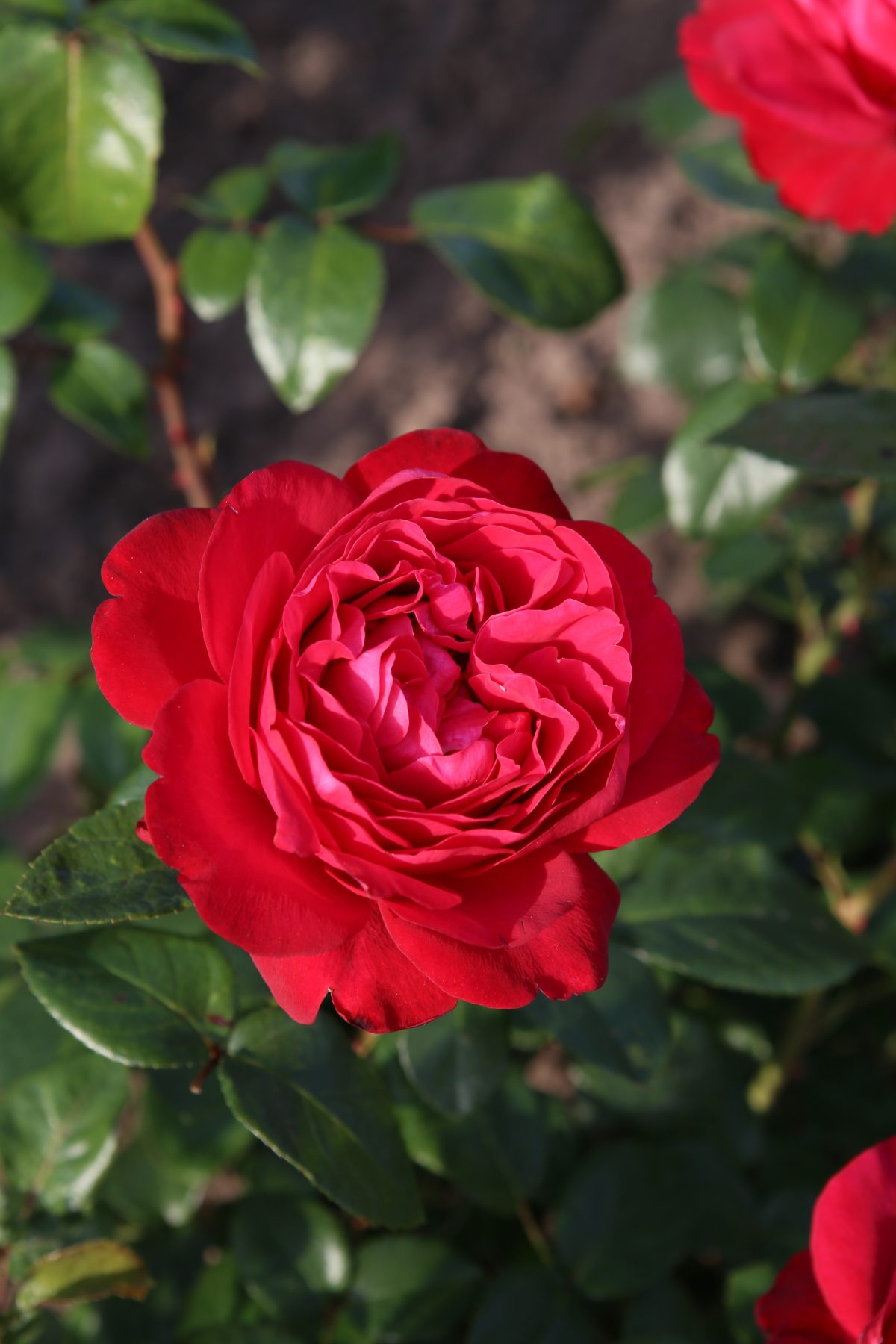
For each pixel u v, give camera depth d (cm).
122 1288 45
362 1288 50
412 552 40
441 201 53
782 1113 67
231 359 97
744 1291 50
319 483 40
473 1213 56
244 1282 50
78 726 55
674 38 101
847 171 48
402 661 39
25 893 39
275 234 52
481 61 105
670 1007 56
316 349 52
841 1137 63
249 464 95
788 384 54
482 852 38
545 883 39
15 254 53
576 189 100
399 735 39
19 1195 46
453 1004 39
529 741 40
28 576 91
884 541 64
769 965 47
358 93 104
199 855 38
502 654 40
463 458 41
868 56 47
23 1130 46
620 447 94
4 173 49
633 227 98
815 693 68
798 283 55
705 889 48
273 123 103
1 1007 47
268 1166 52
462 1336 53
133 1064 43
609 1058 46
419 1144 49
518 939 38
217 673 39
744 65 47
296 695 39
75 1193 46
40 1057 47
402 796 39
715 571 64
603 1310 53
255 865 38
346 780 38
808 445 46
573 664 40
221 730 39
